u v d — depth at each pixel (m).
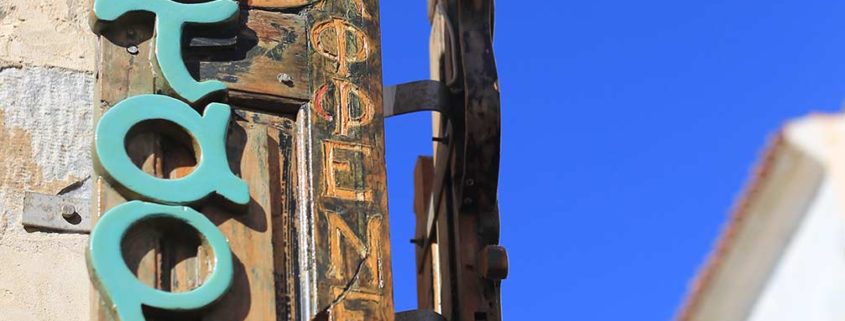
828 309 3.45
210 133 6.02
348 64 6.47
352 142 6.30
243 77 6.25
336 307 5.94
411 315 7.06
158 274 5.77
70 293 6.04
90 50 6.55
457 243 7.41
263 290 5.85
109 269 5.66
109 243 5.71
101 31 6.23
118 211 5.77
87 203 6.22
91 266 5.66
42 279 6.03
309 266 5.98
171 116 6.02
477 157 7.28
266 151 6.14
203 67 6.22
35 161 6.25
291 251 6.02
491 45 7.32
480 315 7.29
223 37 6.29
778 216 3.51
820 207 3.47
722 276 3.58
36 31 6.52
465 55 7.28
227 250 5.82
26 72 6.43
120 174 5.85
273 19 6.43
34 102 6.37
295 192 6.14
